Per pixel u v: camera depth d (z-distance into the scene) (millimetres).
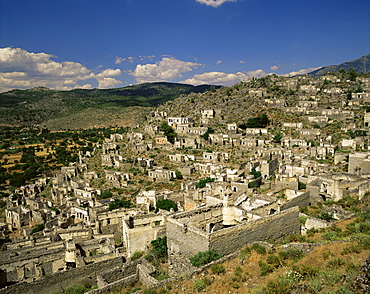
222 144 152000
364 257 25641
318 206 54938
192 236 30875
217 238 29938
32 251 49344
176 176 122438
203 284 24641
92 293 28797
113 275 34812
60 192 122750
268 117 176750
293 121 165375
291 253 28547
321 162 104562
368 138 117250
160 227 46344
